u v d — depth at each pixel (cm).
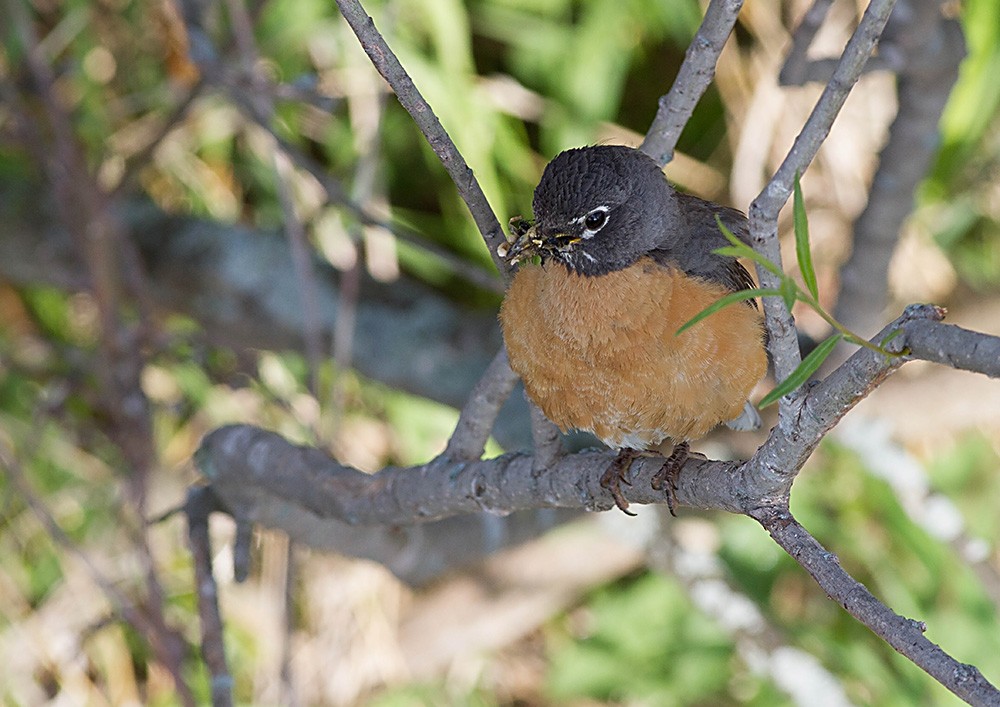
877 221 937
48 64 1069
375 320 1132
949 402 1074
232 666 1134
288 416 1174
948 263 1165
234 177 1232
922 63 854
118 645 1120
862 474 1155
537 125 1185
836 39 1054
